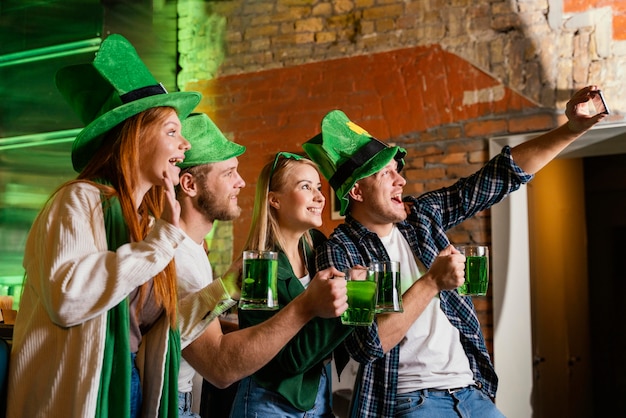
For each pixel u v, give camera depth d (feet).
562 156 13.91
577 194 21.58
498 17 13.32
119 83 5.71
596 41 12.67
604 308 26.05
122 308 5.18
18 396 5.05
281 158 7.96
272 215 7.87
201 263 6.77
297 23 14.87
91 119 6.33
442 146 13.50
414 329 7.64
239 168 14.94
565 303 19.03
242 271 5.90
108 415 5.05
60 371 4.97
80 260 4.92
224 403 7.70
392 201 7.98
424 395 7.46
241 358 5.93
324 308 5.81
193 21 15.70
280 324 5.90
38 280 5.16
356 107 14.15
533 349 13.80
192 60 15.62
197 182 7.27
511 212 13.20
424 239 8.11
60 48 14.03
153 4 15.20
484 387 7.84
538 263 15.37
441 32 13.69
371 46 14.20
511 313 12.99
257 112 14.97
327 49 14.56
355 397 7.55
